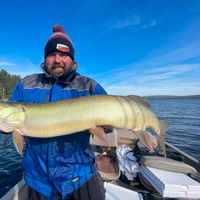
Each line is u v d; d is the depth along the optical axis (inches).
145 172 70.1
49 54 44.8
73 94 45.0
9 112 41.8
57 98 44.5
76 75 47.0
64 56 44.8
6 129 42.3
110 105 43.0
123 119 43.3
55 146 42.6
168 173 67.1
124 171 76.7
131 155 79.4
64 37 45.3
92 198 44.2
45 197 42.6
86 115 41.9
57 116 42.0
